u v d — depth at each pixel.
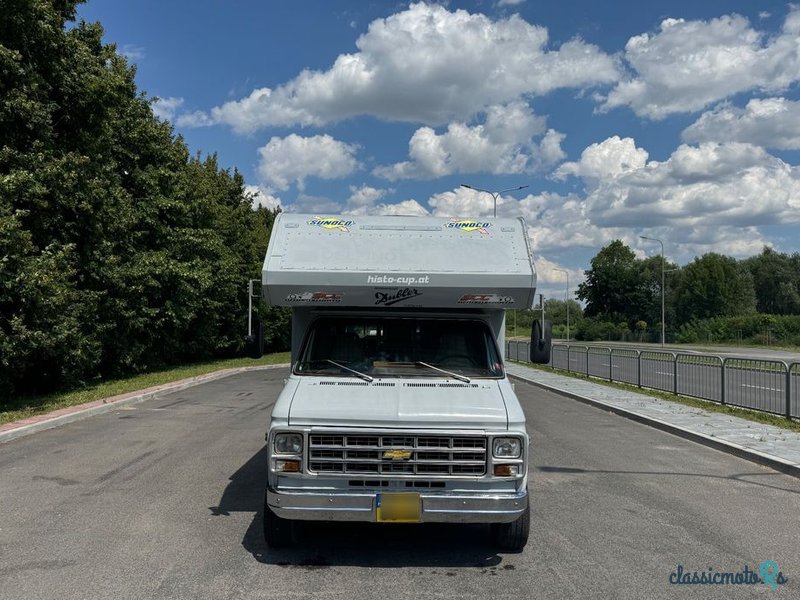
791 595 4.52
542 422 12.70
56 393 16.89
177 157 25.45
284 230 6.14
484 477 4.80
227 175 38.59
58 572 4.81
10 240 12.28
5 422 11.40
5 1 13.24
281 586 4.57
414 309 6.05
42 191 13.74
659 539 5.69
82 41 17.77
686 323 76.06
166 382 20.44
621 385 19.45
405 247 6.02
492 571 4.91
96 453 9.37
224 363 32.50
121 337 22.06
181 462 8.76
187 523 6.04
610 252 104.38
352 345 5.95
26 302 13.09
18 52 13.48
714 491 7.37
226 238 34.97
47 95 15.16
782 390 12.06
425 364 5.81
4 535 5.67
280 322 41.34
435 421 4.86
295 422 4.88
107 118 16.88
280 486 4.84
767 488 7.51
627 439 10.77
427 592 4.49
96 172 17.27
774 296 94.75
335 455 4.83
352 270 5.78
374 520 4.73
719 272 84.12
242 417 13.20
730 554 5.32
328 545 5.47
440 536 5.74
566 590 4.55
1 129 14.02
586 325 90.50
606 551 5.38
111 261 18.84
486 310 6.11
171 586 4.55
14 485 7.46
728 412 13.21
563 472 8.33
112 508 6.53
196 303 25.80
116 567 4.92
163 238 24.56
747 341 58.72
